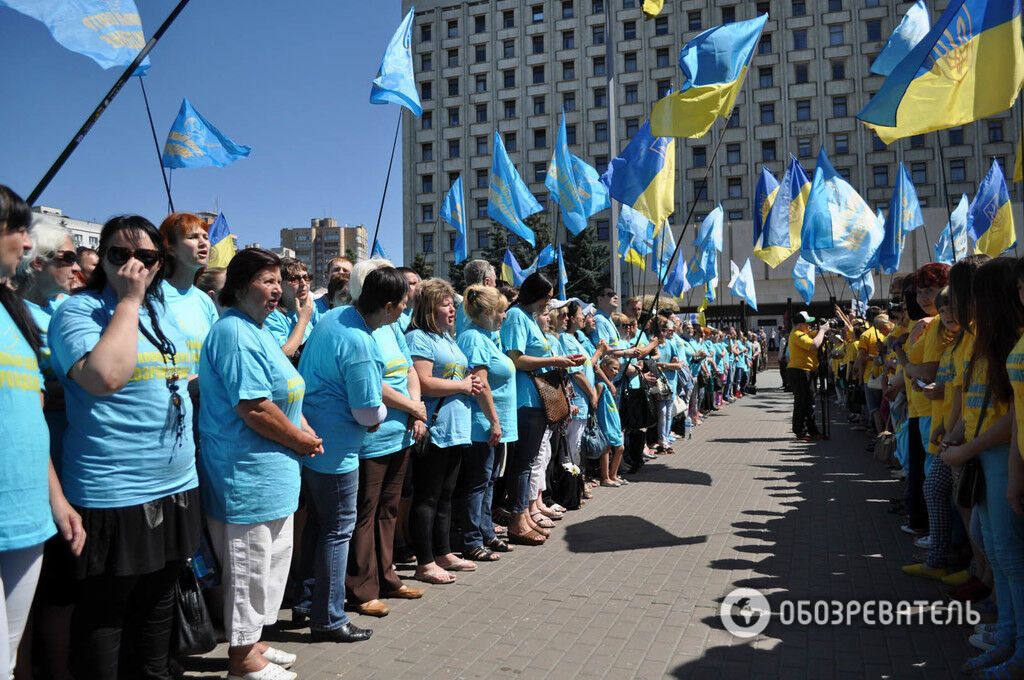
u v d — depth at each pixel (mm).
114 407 2627
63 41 3232
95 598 2697
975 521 3639
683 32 57125
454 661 3498
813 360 11883
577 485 7039
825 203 9625
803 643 3701
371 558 4227
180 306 3695
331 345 3738
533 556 5410
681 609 4211
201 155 6609
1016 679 3037
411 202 63812
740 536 5895
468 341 5219
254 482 3135
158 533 2725
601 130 59250
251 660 3232
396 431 4273
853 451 10570
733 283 16938
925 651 3584
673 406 10914
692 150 56750
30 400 2227
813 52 54875
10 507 2137
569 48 60188
